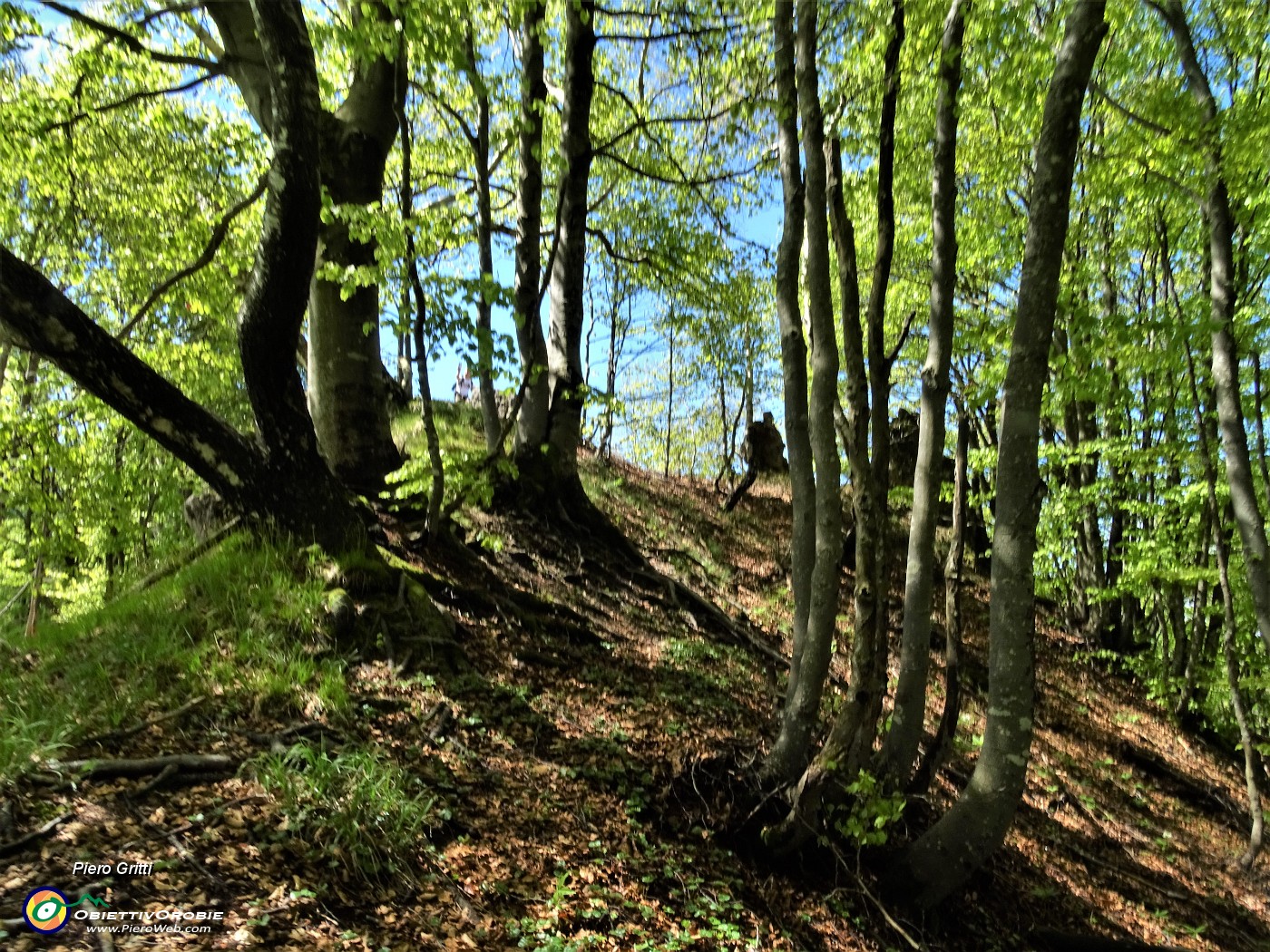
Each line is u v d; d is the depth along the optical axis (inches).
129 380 261.1
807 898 224.7
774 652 416.2
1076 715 519.8
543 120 477.7
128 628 254.2
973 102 428.8
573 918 175.6
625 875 198.4
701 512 685.3
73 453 529.0
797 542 264.1
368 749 205.2
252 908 147.6
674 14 399.2
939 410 251.6
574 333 459.5
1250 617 563.5
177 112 481.7
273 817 173.9
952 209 251.6
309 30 303.7
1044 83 363.9
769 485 871.7
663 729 271.7
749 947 190.1
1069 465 641.6
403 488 328.5
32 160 410.0
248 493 285.4
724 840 232.2
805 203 258.5
